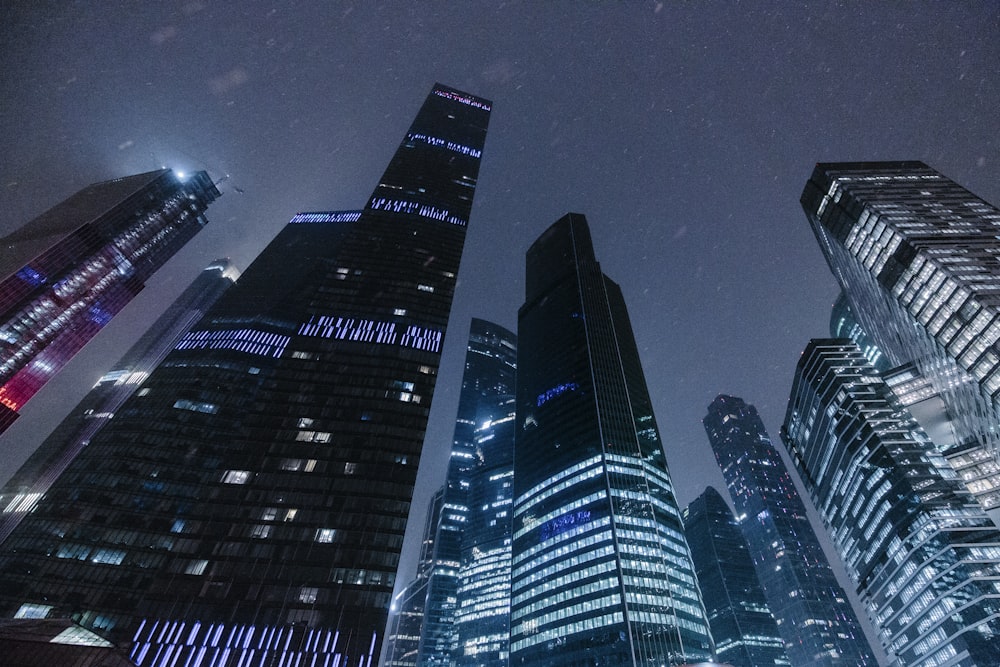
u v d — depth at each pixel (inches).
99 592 4598.9
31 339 7263.8
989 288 5551.2
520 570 7278.5
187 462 5762.8
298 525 3700.8
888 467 7096.5
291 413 4407.0
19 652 2023.9
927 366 7037.4
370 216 7086.6
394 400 4658.0
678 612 5831.7
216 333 7357.3
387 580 3508.9
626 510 6688.0
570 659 5669.3
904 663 6988.2
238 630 3157.0
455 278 6250.0
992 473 6594.5
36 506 5172.2
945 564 6008.9
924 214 6865.2
